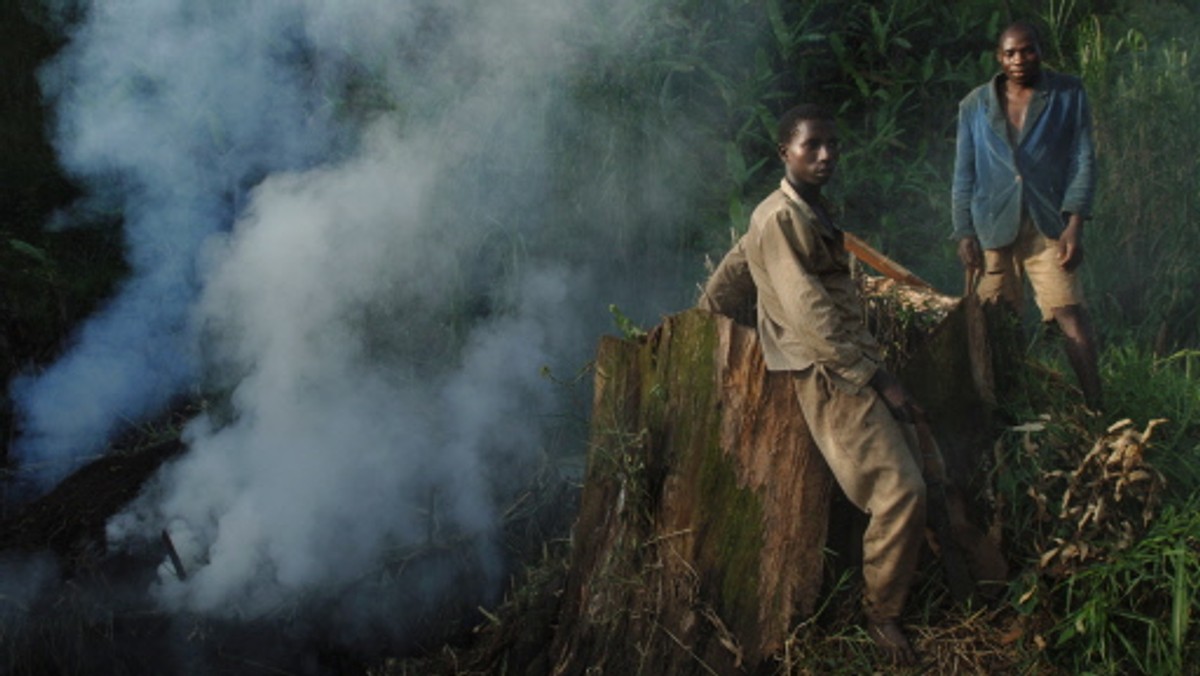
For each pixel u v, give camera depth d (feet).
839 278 10.96
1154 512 11.86
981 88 14.38
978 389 12.11
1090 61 19.66
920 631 11.47
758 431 11.44
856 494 10.97
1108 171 18.88
